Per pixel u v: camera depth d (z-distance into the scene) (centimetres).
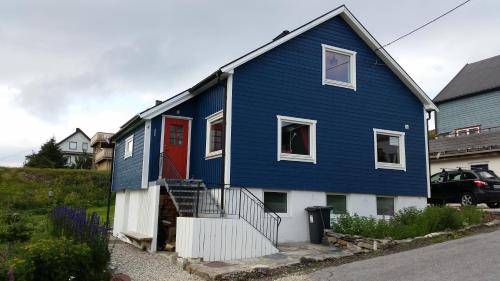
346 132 1600
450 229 1358
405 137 1758
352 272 910
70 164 6369
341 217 1388
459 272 833
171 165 1518
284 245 1341
